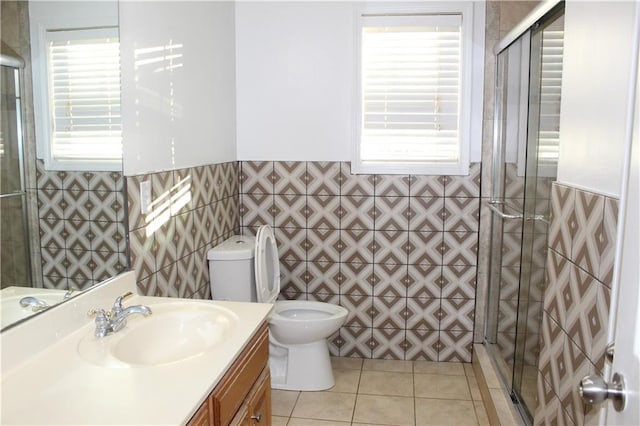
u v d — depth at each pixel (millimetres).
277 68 3361
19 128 1516
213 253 2883
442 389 3078
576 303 1623
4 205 1465
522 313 2479
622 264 997
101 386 1298
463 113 3230
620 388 964
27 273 1531
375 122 3340
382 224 3385
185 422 1168
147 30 2232
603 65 1464
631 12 1286
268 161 3436
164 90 2398
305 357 3055
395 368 3365
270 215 3479
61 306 1623
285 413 2805
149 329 1764
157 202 2324
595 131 1520
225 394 1443
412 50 3260
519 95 2617
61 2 1678
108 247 1942
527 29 2424
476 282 3363
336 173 3381
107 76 1930
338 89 3324
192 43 2703
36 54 1579
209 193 2957
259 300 2887
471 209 3303
